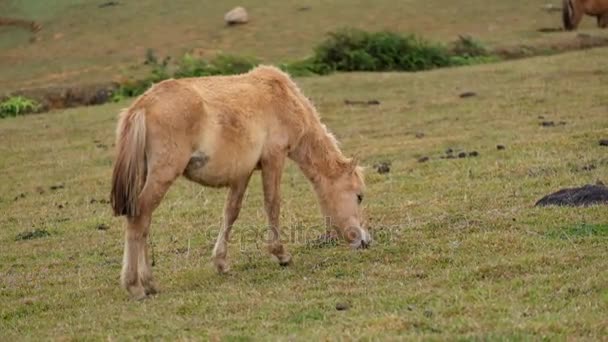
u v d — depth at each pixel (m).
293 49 38.16
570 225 12.48
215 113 11.12
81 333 9.86
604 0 40.06
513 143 19.98
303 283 11.21
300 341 8.65
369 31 40.34
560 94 26.09
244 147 11.48
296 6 44.97
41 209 18.48
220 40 40.03
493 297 9.77
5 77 36.47
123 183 10.44
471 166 18.12
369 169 19.16
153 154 10.69
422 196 16.03
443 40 38.78
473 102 26.39
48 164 23.19
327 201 12.41
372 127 24.52
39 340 9.76
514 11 43.44
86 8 46.28
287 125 12.08
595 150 18.27
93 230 16.08
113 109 30.14
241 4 45.59
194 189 18.88
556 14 42.84
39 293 12.06
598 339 8.29
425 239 12.80
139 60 37.25
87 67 36.88
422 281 10.76
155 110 10.70
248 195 17.75
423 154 20.41
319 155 12.39
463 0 45.22
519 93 26.80
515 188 15.66
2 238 16.00
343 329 9.04
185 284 11.70
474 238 12.36
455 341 8.38
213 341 8.99
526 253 11.43
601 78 27.91
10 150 25.16
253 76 12.05
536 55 36.69
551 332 8.48
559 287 9.88
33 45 41.28
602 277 9.97
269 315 9.86
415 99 27.89
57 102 32.84
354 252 12.47
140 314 10.33
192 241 14.42
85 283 12.41
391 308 9.73
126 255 10.93
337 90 30.05
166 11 45.03
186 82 11.21
